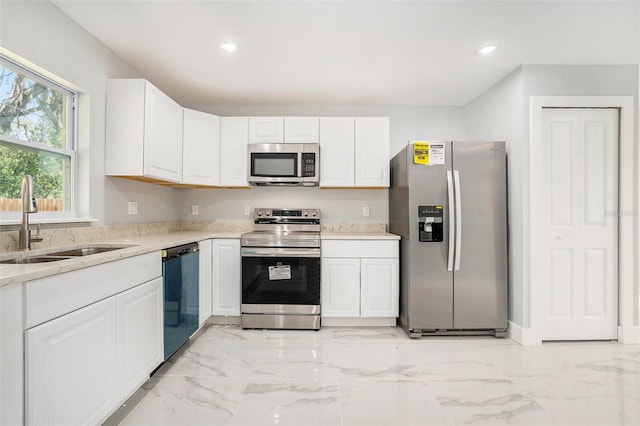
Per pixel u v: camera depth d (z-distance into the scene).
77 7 1.88
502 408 1.72
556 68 2.58
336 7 1.88
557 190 2.61
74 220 1.99
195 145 3.00
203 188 3.52
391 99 3.39
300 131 3.21
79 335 1.29
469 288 2.70
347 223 3.54
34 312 1.09
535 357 2.34
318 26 2.07
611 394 1.86
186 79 2.89
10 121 1.71
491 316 2.70
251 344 2.56
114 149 2.30
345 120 3.22
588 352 2.42
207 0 1.82
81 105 2.13
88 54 2.13
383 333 2.83
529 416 1.65
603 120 2.61
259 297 2.89
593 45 2.29
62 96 2.06
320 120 3.22
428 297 2.70
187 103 3.49
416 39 2.22
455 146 2.71
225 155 3.22
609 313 2.61
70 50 1.98
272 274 2.89
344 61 2.55
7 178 1.70
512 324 2.68
